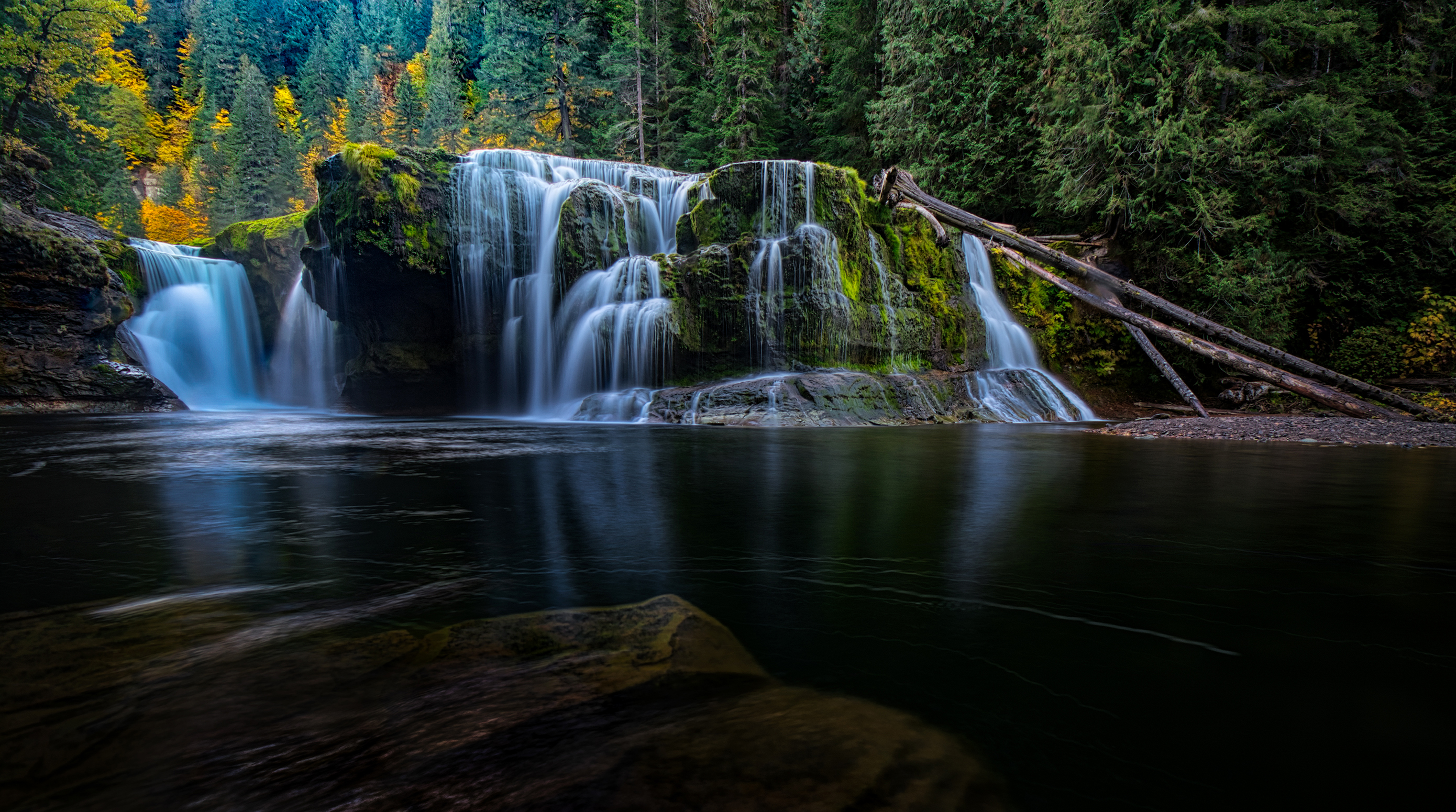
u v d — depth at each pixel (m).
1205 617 1.83
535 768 1.04
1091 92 15.14
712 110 30.48
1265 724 1.21
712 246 15.69
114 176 44.47
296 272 23.30
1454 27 15.51
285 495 4.11
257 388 23.83
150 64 69.69
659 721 1.21
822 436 9.44
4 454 6.71
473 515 3.43
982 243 17.78
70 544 2.72
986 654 1.56
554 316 17.22
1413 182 15.09
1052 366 17.08
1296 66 16.70
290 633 1.67
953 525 3.20
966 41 19.61
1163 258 16.03
